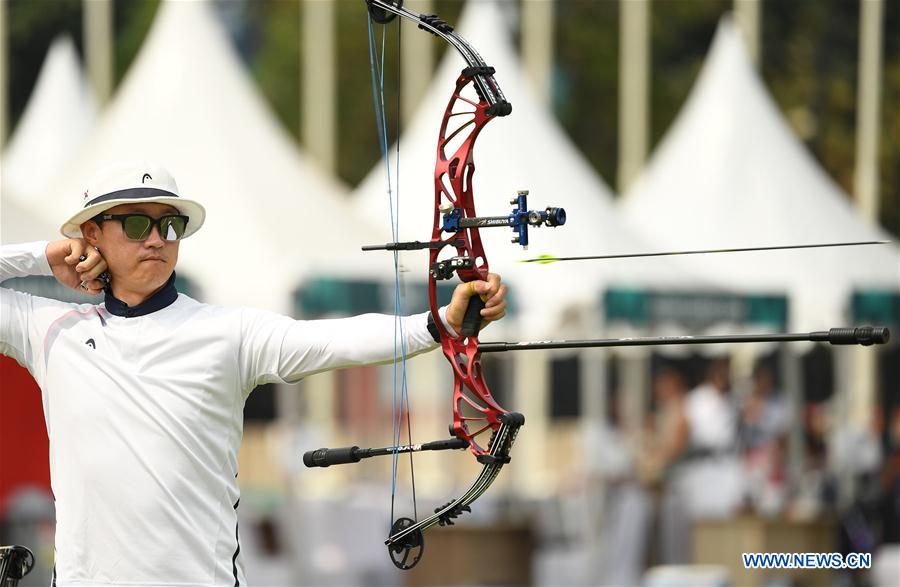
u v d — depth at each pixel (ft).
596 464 159.94
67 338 54.08
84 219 54.13
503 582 143.54
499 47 159.43
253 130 140.26
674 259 159.74
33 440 114.93
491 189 147.13
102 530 52.65
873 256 166.61
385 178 152.97
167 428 52.80
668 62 352.28
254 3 373.61
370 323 54.13
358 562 139.23
